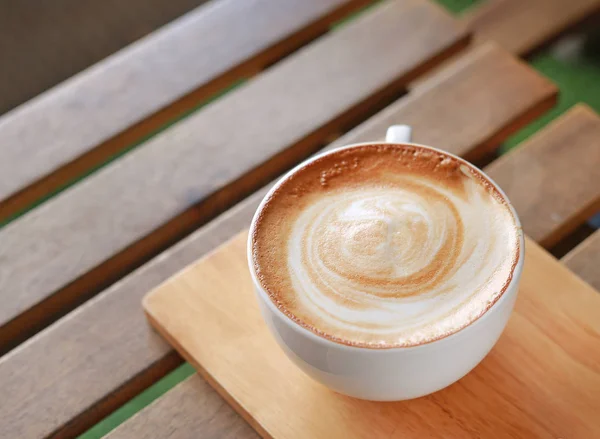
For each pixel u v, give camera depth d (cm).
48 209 61
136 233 60
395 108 65
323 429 51
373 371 47
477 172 51
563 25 79
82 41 98
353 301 48
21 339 59
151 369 55
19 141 65
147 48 69
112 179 62
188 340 54
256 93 66
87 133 65
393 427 51
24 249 60
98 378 55
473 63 66
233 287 56
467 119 64
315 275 49
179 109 67
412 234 50
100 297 57
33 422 53
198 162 63
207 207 62
